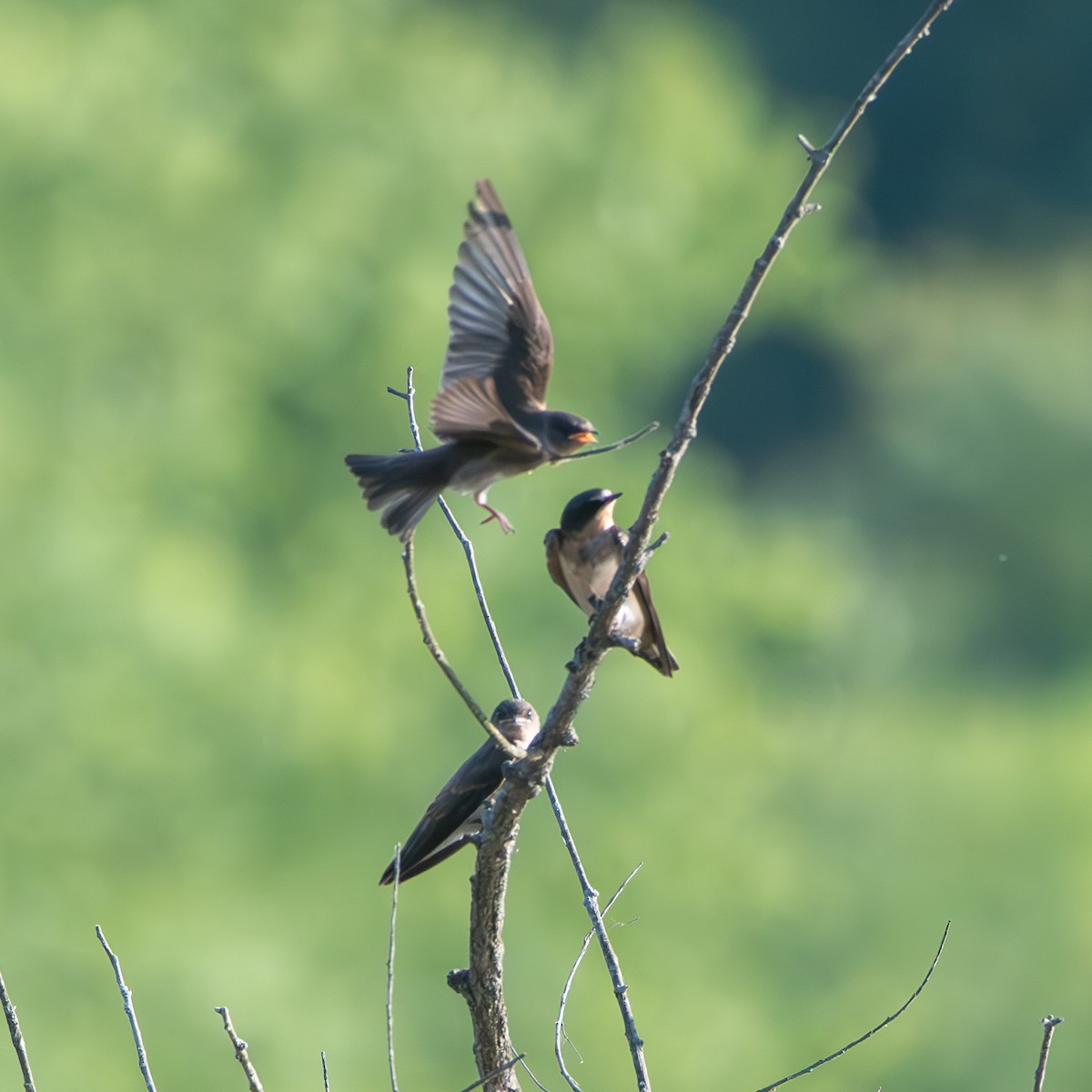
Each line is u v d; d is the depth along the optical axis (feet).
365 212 66.80
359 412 66.18
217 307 63.72
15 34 64.08
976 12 137.08
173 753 52.11
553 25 110.42
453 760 58.54
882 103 136.77
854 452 118.11
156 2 67.21
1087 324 117.29
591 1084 52.49
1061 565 100.89
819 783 72.28
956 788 71.77
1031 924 66.95
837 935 66.39
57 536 53.62
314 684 55.62
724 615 69.62
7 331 60.13
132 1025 17.22
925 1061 62.08
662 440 80.48
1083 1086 62.23
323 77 67.62
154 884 51.26
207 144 63.67
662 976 56.65
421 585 60.70
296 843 54.44
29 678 51.60
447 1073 51.96
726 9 135.85
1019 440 102.83
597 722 60.18
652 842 59.06
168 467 61.36
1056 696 89.76
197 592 55.06
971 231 134.31
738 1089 55.57
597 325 75.36
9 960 48.52
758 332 118.21
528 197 73.15
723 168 79.20
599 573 22.71
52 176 62.03
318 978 51.88
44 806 50.62
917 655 97.45
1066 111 136.56
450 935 53.67
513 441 16.70
